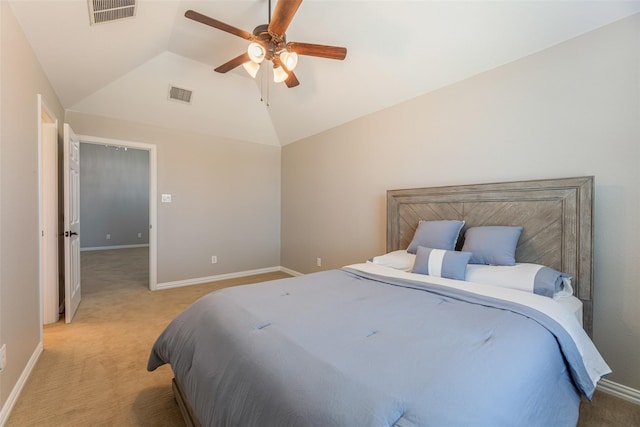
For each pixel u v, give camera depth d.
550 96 2.04
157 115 3.76
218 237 4.43
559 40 1.98
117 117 3.58
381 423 0.71
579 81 1.92
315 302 1.61
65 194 2.73
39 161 2.13
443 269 2.06
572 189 1.91
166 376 1.93
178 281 4.07
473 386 0.85
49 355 2.16
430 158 2.79
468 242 2.22
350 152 3.68
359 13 2.35
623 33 1.75
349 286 1.97
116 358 2.14
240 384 1.01
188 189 4.14
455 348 1.08
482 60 2.31
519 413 0.86
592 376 1.37
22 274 1.81
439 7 2.10
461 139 2.54
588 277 1.84
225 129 4.34
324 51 2.24
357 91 3.17
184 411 1.46
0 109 1.51
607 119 1.82
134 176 7.84
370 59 2.73
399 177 3.09
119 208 7.64
